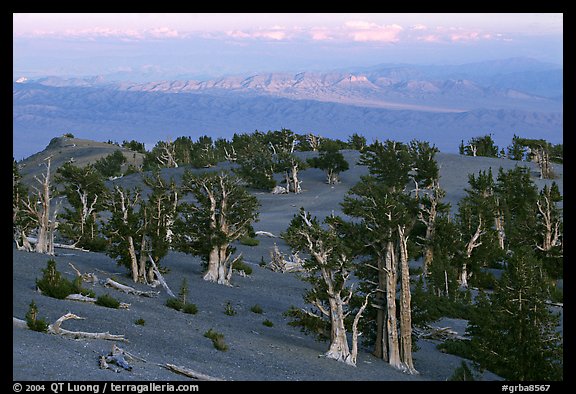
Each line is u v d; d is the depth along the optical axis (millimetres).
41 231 81125
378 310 62062
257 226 142250
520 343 53844
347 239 61500
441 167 190250
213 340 53000
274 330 65438
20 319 46719
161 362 43344
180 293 68688
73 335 45000
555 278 107875
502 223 126938
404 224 60781
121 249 75562
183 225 86875
